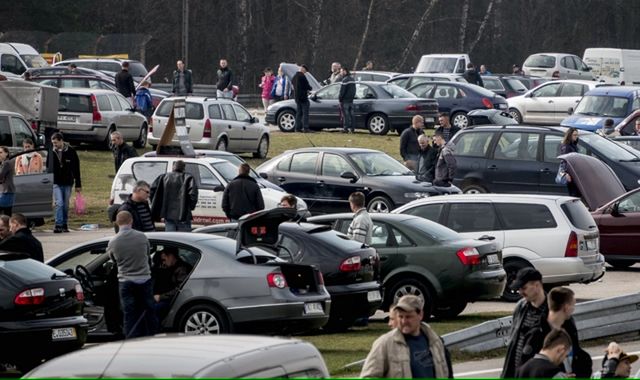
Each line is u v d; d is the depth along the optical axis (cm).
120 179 7588
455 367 4050
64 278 4109
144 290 4134
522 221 5653
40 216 7506
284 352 2059
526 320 2841
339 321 4834
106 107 10962
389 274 5122
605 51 17925
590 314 4491
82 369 1983
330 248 4684
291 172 8106
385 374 2533
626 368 2845
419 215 5819
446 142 9200
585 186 7019
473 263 5034
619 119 11044
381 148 11438
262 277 4156
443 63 16338
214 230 4950
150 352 2036
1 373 4162
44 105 9912
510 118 10925
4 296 3966
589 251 5638
